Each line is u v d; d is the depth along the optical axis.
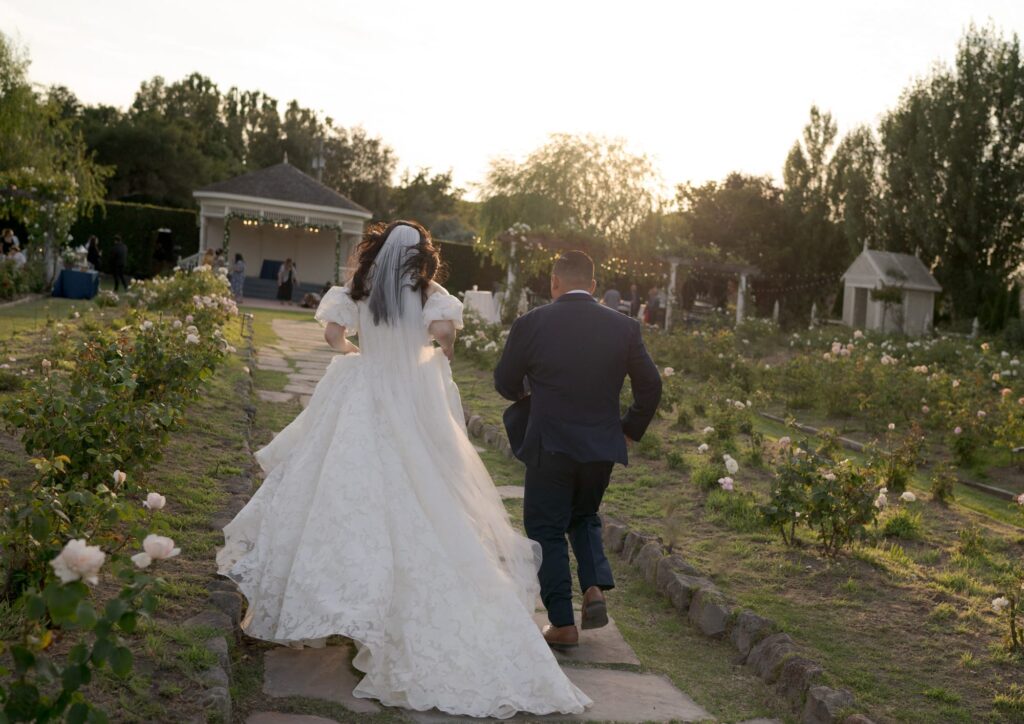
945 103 34.50
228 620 3.58
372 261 4.09
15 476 4.85
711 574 5.11
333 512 3.62
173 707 2.84
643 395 4.30
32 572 3.19
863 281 35.50
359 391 3.95
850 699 3.58
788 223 44.38
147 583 2.43
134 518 3.48
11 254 20.77
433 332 4.01
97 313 14.93
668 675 3.98
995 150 34.09
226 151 66.44
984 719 3.56
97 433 4.28
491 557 3.78
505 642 3.50
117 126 55.06
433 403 3.97
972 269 34.62
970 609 4.71
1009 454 9.66
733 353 15.39
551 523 4.21
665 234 31.39
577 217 31.20
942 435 11.05
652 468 7.92
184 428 6.77
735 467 6.05
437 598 3.52
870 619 4.56
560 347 4.18
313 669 3.57
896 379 12.46
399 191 72.69
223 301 12.98
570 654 4.12
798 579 5.11
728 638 4.40
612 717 3.46
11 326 13.10
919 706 3.63
